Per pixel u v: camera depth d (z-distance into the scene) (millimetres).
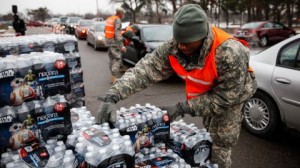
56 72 1768
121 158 1494
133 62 8398
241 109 2178
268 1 27547
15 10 11102
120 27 6730
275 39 16047
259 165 3166
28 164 1532
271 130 3697
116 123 1892
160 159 1920
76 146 1537
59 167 1505
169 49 1976
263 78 3725
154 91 6449
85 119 1993
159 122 1986
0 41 2723
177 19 1679
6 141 1623
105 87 6785
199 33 1663
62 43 2869
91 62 10523
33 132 1679
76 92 3008
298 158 3328
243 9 31250
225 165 2258
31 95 1686
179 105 1979
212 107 1910
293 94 3359
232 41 1829
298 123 3375
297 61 3438
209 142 2086
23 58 1699
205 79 1878
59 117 1727
